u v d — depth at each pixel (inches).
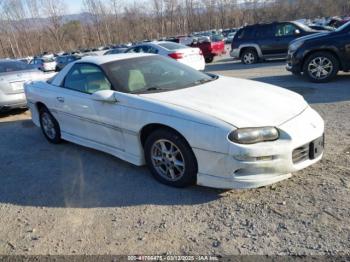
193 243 113.3
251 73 466.9
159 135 145.0
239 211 127.5
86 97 177.2
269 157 126.2
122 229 124.1
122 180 160.4
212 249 109.6
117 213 134.4
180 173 144.0
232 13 3129.9
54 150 211.3
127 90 162.4
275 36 562.3
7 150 222.1
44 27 2696.9
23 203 150.3
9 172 184.9
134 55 191.3
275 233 113.7
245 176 127.9
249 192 138.9
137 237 118.9
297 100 153.2
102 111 167.0
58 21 2704.2
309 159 136.6
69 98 187.6
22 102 321.4
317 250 104.3
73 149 208.5
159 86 166.6
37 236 125.5
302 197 131.4
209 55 723.4
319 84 326.3
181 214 129.6
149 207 136.2
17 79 316.8
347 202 125.2
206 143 130.1
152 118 144.3
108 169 173.9
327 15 2938.0
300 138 130.3
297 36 545.6
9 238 126.5
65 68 203.6
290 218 120.2
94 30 2913.4
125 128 157.4
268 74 433.1
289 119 134.6
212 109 136.7
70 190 156.7
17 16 2593.5
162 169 151.6
